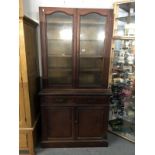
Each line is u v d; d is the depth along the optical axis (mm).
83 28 2398
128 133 2709
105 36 2305
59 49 2439
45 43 2297
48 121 2338
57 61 2477
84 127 2379
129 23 2584
